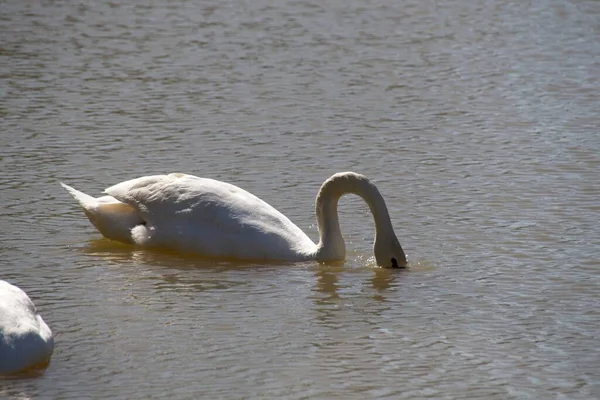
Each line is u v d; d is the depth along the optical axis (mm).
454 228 15930
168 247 15211
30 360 11070
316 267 14633
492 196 17391
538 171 18766
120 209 15680
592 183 18000
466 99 24453
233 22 33344
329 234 14805
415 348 11859
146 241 15297
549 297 13367
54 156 19594
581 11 34438
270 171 18859
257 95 24797
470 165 19234
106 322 12508
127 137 21078
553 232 15672
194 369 11234
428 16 34188
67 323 12438
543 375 11172
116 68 27406
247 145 20594
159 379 10977
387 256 14547
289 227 15219
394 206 16969
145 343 11898
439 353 11719
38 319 11523
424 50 29594
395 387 10867
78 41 30484
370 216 16844
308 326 12492
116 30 32062
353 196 17875
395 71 27281
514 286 13750
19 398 10508
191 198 15227
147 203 15438
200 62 28188
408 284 13922
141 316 12719
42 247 15211
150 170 18812
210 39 31000
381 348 11852
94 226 16125
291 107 23703
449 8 35375
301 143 20750
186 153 19969
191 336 12133
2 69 26953
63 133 21266
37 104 23641
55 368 11203
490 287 13742
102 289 13641
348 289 13750
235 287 13812
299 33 31766
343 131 21734
